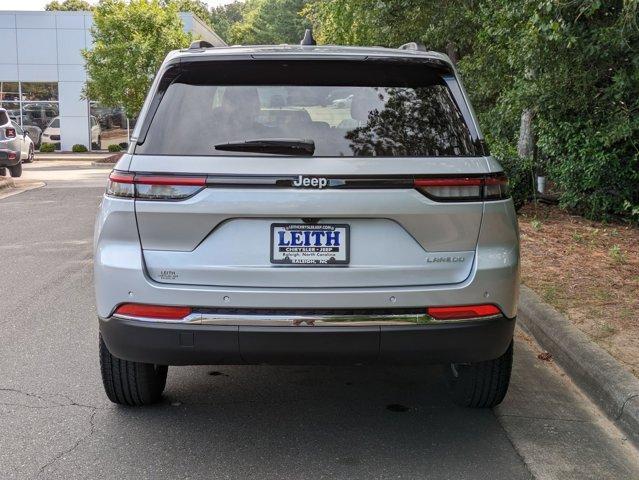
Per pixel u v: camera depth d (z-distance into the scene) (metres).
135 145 3.34
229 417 3.99
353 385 4.54
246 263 3.23
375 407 4.17
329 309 3.23
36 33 31.47
